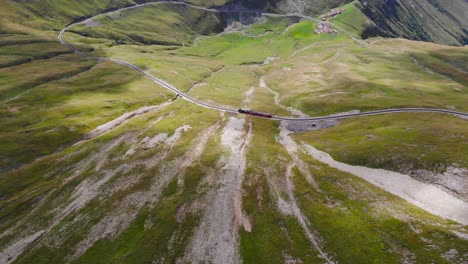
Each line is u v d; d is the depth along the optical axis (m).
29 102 177.75
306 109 185.00
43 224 100.75
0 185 115.94
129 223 99.50
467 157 106.50
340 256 84.81
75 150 134.38
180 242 92.69
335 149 128.50
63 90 197.38
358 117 162.75
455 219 88.25
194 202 104.38
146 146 136.00
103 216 102.19
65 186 114.19
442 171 103.81
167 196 107.88
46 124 155.25
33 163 127.25
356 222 92.81
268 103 199.88
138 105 185.88
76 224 100.19
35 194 111.25
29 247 94.56
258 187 108.56
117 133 147.25
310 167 118.25
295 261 85.06
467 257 77.00
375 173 111.50
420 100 178.88
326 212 97.50
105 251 92.38
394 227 89.00
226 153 128.88
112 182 114.69
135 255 90.12
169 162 123.56
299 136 150.50
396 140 126.75
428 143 120.56
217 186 109.94
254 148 133.50
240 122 164.38
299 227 94.00
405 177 106.94
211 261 87.50
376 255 83.38
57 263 90.56
